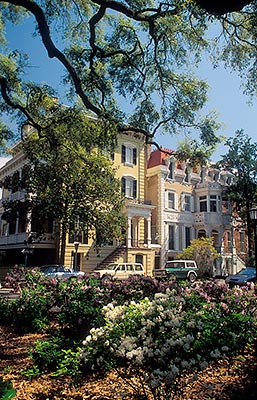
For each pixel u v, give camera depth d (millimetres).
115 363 3916
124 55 11156
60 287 8320
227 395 3875
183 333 3582
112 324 4035
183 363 3195
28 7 8516
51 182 17797
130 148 32469
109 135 10891
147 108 11820
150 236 31797
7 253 33125
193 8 7547
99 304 7512
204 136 11734
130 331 3771
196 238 36188
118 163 31156
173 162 35750
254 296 7254
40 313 7797
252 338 5250
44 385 4398
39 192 19562
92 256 27938
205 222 35469
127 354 3229
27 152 18547
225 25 9812
